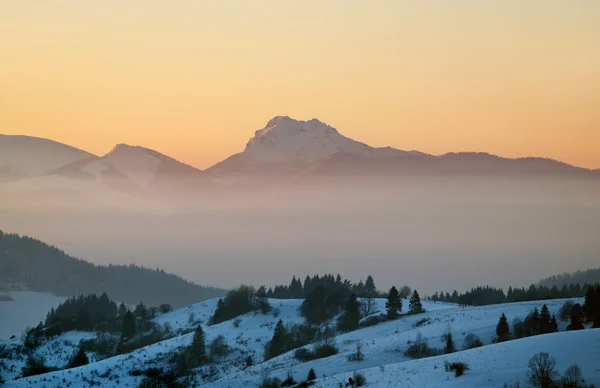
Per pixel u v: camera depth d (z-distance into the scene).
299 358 148.38
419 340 138.88
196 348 162.50
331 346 150.62
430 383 91.56
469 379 90.56
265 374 128.75
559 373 86.88
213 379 141.75
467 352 104.56
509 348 101.38
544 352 95.88
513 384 86.44
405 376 97.12
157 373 139.12
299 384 110.31
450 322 160.75
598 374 85.62
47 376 124.69
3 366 147.88
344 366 129.88
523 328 137.75
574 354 93.69
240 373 141.38
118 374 134.25
